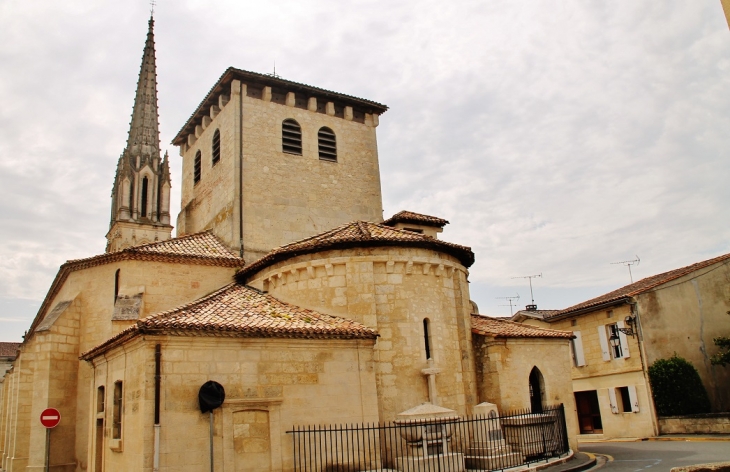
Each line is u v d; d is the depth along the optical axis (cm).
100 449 2139
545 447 2181
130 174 5881
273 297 2369
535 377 2642
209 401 1739
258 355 1900
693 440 2909
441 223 3012
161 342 1761
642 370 3372
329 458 1928
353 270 2247
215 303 2144
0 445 3556
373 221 3388
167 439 1695
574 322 3959
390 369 2167
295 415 1914
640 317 3434
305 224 3138
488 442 2052
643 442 3066
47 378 2502
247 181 3027
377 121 3584
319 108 3412
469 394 2355
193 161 3656
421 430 1902
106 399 2067
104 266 2675
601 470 1969
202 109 3456
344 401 2003
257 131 3136
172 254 2620
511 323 2880
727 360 3356
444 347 2314
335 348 2038
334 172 3328
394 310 2234
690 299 3594
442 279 2402
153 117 6294
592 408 3884
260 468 1811
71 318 2620
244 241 2917
